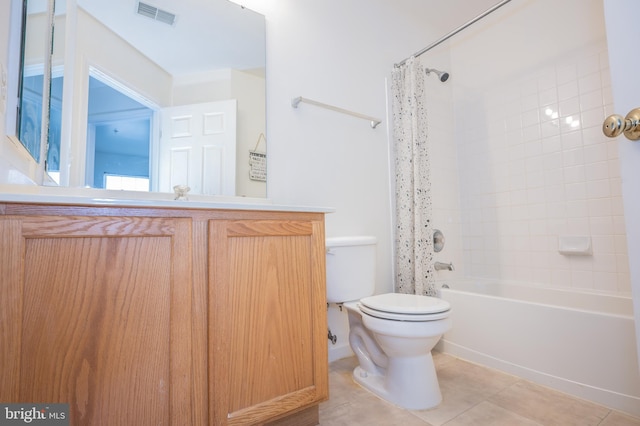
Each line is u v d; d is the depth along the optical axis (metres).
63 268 0.73
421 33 2.52
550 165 2.07
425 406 1.31
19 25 0.98
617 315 1.30
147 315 0.82
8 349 0.67
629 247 0.67
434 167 2.47
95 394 0.75
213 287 0.92
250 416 0.96
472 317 1.78
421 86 2.13
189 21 1.59
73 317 0.74
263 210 1.03
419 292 1.94
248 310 0.98
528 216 2.17
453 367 1.70
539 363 1.50
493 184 2.39
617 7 0.69
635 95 0.65
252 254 1.01
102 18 1.38
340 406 1.35
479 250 2.47
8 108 0.93
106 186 1.35
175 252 0.87
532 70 2.19
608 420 1.20
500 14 2.38
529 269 2.16
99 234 0.77
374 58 2.21
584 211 1.91
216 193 1.59
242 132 1.67
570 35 2.00
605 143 1.84
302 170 1.84
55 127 1.24
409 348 1.29
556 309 1.46
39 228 0.71
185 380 0.86
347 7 2.11
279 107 1.79
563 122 2.02
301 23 1.91
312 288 1.14
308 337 1.11
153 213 0.85
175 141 1.51
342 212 1.96
